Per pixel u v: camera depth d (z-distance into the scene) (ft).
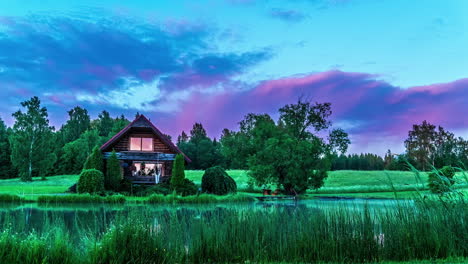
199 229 24.17
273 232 24.57
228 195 88.89
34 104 194.49
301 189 116.06
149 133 118.21
